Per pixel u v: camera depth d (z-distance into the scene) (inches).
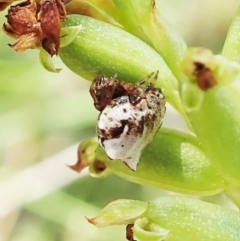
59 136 4.0
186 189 2.3
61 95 4.0
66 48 2.3
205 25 4.2
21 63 3.9
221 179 2.3
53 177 3.9
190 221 2.3
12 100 4.0
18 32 2.3
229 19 4.2
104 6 2.3
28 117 4.0
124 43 2.3
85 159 2.5
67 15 2.3
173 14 4.3
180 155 2.3
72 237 3.8
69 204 3.8
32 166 3.9
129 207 2.3
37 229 3.8
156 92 2.2
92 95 2.2
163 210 2.3
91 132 4.0
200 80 2.1
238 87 2.1
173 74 2.3
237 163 2.1
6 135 4.0
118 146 2.2
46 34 2.3
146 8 2.3
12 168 3.9
